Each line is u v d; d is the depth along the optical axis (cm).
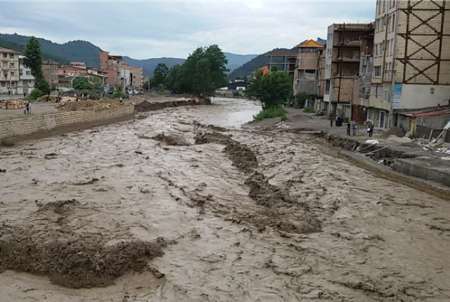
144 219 2023
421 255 1705
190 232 1870
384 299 1357
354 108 6538
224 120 8069
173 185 2727
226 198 2448
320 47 9362
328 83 7525
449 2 4616
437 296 1384
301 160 3641
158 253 1616
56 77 15212
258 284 1426
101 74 17662
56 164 3334
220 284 1420
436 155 3322
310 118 7112
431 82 4716
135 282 1428
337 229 1975
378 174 3169
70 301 1309
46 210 2092
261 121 7125
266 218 2073
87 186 2650
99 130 5762
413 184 2795
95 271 1447
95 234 1747
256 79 8469
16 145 4247
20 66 12206
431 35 4672
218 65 14188
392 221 2106
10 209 2134
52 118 5188
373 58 5575
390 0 4944
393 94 4747
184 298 1331
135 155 3809
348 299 1348
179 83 14538
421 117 4241
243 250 1695
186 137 5216
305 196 2505
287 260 1616
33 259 1510
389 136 4362
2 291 1354
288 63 13725
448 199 2483
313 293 1378
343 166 3447
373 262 1625
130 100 10300
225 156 3909
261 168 3297
